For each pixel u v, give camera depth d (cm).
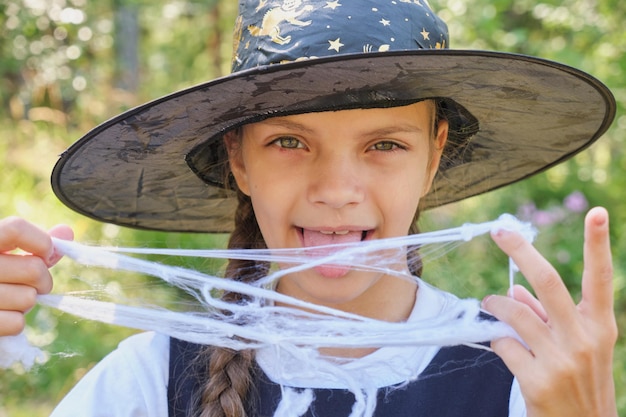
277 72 54
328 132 59
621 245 161
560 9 169
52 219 167
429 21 60
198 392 65
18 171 178
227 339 57
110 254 56
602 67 162
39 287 54
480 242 160
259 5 60
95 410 64
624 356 140
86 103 191
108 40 206
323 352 64
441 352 64
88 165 66
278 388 63
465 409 62
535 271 51
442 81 59
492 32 167
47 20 181
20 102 187
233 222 80
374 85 58
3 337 53
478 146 73
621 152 175
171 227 79
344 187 59
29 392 147
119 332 156
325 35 57
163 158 67
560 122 68
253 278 69
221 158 71
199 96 57
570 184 181
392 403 62
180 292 68
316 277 60
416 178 62
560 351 51
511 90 62
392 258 62
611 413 52
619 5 161
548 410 51
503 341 53
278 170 61
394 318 65
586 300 51
